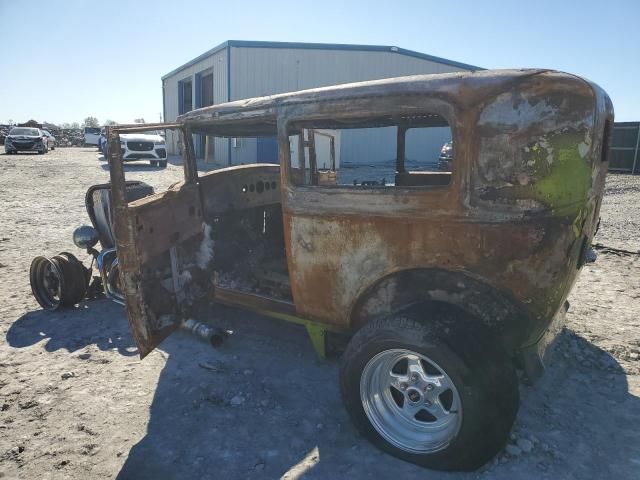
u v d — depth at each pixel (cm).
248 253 490
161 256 344
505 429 253
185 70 3039
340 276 313
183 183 383
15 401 336
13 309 504
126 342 428
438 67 2608
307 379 366
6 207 1112
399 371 293
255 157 2153
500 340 279
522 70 249
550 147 243
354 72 2420
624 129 2116
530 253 252
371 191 288
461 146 255
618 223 952
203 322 410
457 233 265
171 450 288
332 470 270
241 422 314
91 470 271
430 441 269
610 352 401
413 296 292
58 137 5225
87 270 513
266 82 2303
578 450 282
